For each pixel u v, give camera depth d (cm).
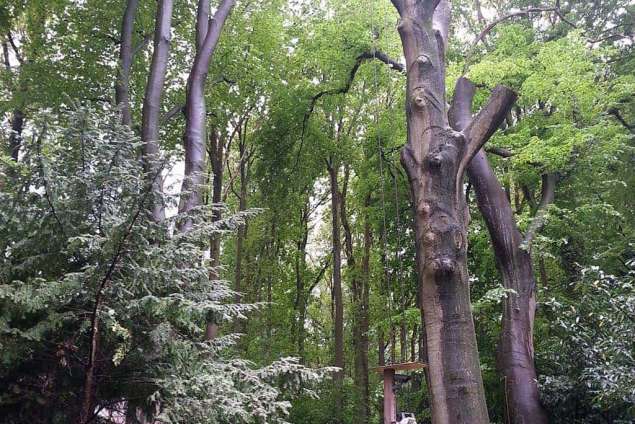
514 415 969
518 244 1080
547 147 1134
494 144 1270
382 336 2050
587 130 1171
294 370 452
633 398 662
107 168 401
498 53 1363
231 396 396
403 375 695
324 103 1642
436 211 645
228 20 1470
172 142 1409
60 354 360
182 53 1454
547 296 1190
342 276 2231
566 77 1166
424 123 686
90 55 1219
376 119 1548
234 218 460
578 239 1291
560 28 1535
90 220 401
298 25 1662
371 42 1433
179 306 366
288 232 2097
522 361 1002
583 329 839
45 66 1176
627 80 1312
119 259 369
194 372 391
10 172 386
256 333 1862
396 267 1678
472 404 589
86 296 365
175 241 415
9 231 390
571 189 1302
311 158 1798
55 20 1284
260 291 2075
